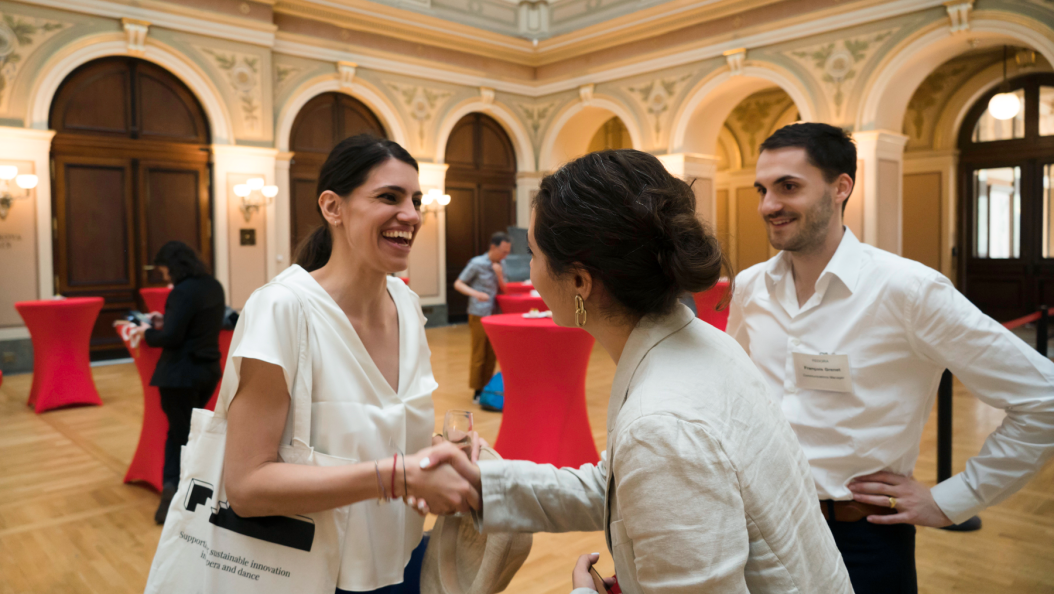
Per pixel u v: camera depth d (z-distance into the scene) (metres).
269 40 8.98
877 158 8.16
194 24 8.33
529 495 1.05
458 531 1.24
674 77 10.05
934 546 2.95
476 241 11.87
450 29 10.77
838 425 1.40
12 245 7.34
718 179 13.67
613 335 0.90
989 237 10.48
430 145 10.92
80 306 5.64
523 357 3.59
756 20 9.07
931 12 7.66
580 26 11.25
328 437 1.11
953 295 1.29
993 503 1.26
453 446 1.05
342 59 9.86
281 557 1.08
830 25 8.40
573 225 0.82
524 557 1.14
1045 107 9.85
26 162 7.36
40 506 3.52
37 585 2.67
